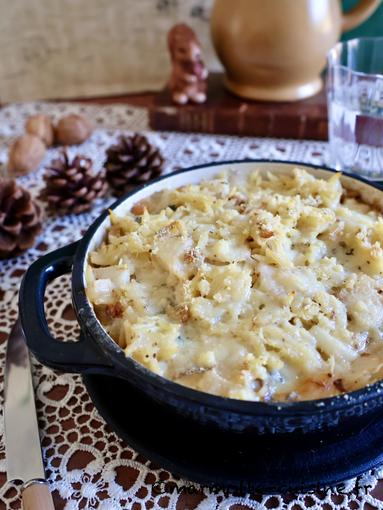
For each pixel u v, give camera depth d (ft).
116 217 1.27
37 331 1.04
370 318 1.09
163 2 2.30
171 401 0.92
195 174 1.40
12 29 2.32
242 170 1.41
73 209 1.71
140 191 1.34
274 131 2.01
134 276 1.18
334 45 1.97
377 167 1.78
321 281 1.14
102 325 1.11
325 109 1.98
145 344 1.03
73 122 2.02
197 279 1.13
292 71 1.96
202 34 2.39
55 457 1.12
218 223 1.24
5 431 1.14
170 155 1.95
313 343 1.05
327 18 1.89
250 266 1.16
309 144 1.98
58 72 2.47
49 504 1.02
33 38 2.35
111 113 2.25
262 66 1.95
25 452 1.10
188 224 1.24
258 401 0.89
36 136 1.98
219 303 1.09
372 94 1.76
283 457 1.04
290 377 1.02
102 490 1.07
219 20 1.95
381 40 1.93
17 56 2.39
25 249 1.57
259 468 1.02
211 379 0.98
